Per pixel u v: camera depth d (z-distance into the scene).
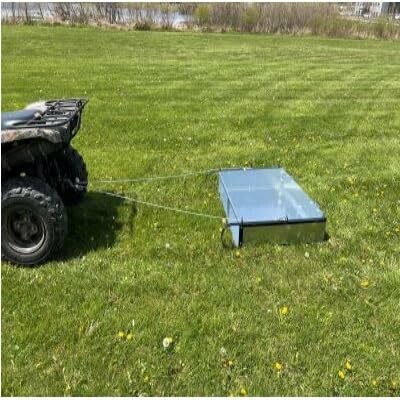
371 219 4.34
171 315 2.95
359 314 3.02
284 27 27.98
